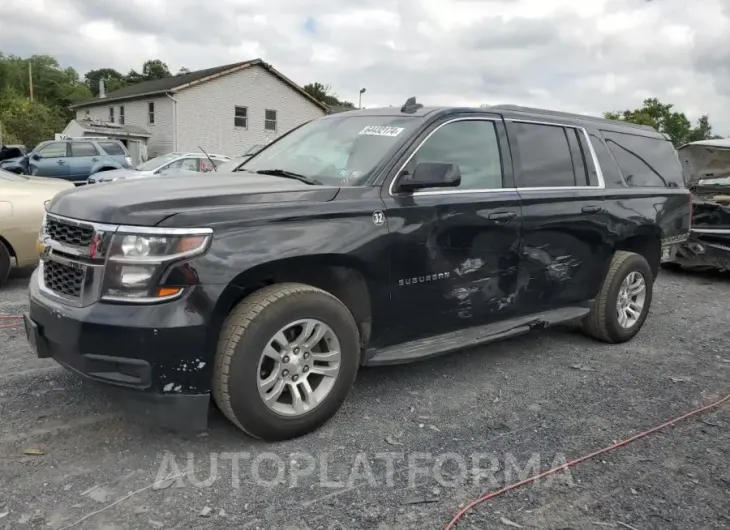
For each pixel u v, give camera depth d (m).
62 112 71.81
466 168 4.22
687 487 3.11
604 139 5.39
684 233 6.07
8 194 6.53
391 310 3.79
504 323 4.53
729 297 7.94
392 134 4.06
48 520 2.62
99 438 3.34
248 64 33.94
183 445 3.31
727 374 4.84
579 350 5.32
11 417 3.53
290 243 3.26
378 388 4.23
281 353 3.31
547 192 4.65
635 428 3.77
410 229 3.76
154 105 33.91
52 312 3.13
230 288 3.07
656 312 6.91
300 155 4.35
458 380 4.46
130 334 2.91
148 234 2.96
